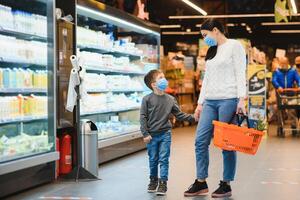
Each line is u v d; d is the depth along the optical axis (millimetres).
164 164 5551
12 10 6023
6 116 5746
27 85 6047
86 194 5547
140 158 8492
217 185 6094
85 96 6617
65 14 6898
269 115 16219
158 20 22688
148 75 5703
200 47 17547
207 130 5395
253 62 16344
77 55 7246
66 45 6664
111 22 8930
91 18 8375
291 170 7266
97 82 8344
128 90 9578
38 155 5844
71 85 6418
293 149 9906
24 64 6195
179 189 5828
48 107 6297
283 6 14461
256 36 27672
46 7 6340
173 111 5688
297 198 5348
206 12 19141
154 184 5680
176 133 13922
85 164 6555
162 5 21344
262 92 12547
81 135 6574
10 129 5992
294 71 13234
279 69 13391
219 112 5355
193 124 17359
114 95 9188
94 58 8273
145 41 10562
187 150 9789
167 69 16734
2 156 5434
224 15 20016
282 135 12891
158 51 10836
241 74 5309
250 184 6172
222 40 5434
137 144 9383
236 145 5043
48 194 5547
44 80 6316
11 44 5848
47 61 6328
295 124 13375
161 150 5586
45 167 6145
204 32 5441
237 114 5344
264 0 20969
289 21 22969
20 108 5969
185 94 17938
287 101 12836
